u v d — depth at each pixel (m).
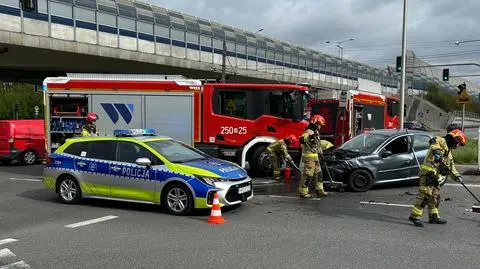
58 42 29.98
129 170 9.43
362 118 20.41
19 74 40.59
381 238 7.08
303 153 10.83
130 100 14.25
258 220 8.39
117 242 6.94
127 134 9.96
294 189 12.07
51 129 14.39
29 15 28.17
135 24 36.44
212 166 9.09
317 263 5.84
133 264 5.88
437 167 7.99
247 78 53.72
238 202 8.96
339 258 6.05
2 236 7.37
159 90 14.19
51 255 6.31
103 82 14.24
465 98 23.38
